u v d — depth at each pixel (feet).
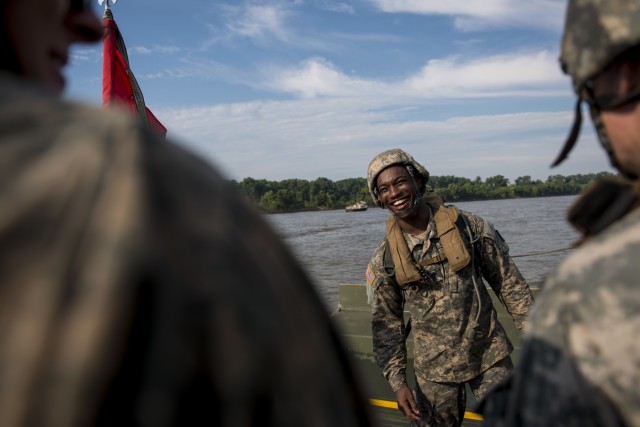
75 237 0.95
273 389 1.02
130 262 0.94
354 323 17.04
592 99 2.49
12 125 1.10
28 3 1.37
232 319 0.99
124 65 9.56
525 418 2.23
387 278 10.25
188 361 0.94
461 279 9.76
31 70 1.39
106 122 1.15
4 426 0.86
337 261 84.89
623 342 1.92
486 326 9.82
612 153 2.56
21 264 0.93
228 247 1.05
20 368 0.88
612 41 2.27
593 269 2.08
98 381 0.88
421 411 10.06
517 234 117.39
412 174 10.44
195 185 1.11
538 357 2.21
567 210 2.45
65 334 0.89
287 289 1.15
